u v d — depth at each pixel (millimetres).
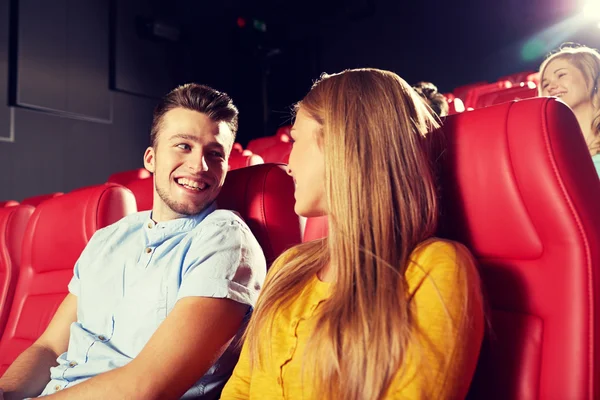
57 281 1327
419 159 628
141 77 5082
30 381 986
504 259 644
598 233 571
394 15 5516
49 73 4305
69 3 4480
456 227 678
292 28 6242
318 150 671
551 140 584
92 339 955
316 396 572
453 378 517
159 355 792
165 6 5359
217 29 5973
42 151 4297
